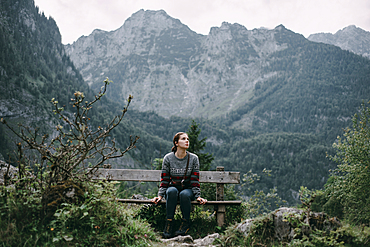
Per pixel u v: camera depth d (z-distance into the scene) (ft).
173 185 11.69
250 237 9.65
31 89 499.10
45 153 8.26
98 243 8.03
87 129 8.27
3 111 399.44
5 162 8.39
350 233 8.21
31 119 412.57
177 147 11.85
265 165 654.94
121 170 13.75
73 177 8.89
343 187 11.11
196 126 33.63
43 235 7.39
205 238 10.50
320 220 8.82
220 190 13.60
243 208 14.83
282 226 9.33
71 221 8.09
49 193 8.23
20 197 8.08
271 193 19.86
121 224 9.42
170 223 11.00
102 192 9.37
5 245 6.73
